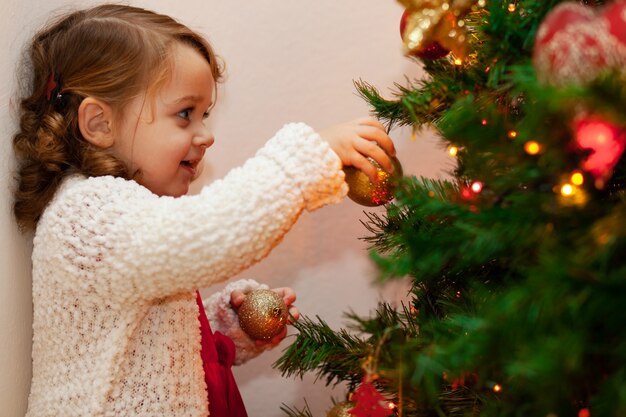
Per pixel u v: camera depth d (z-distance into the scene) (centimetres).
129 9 95
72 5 102
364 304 121
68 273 80
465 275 68
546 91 41
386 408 62
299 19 113
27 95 91
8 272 83
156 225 75
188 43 92
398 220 77
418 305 75
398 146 117
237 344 105
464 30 61
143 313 82
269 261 120
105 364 81
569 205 47
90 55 88
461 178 67
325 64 114
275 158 76
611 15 44
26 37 90
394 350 60
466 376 61
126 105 88
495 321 44
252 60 114
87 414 80
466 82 63
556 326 43
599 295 41
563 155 47
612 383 42
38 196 86
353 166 76
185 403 86
